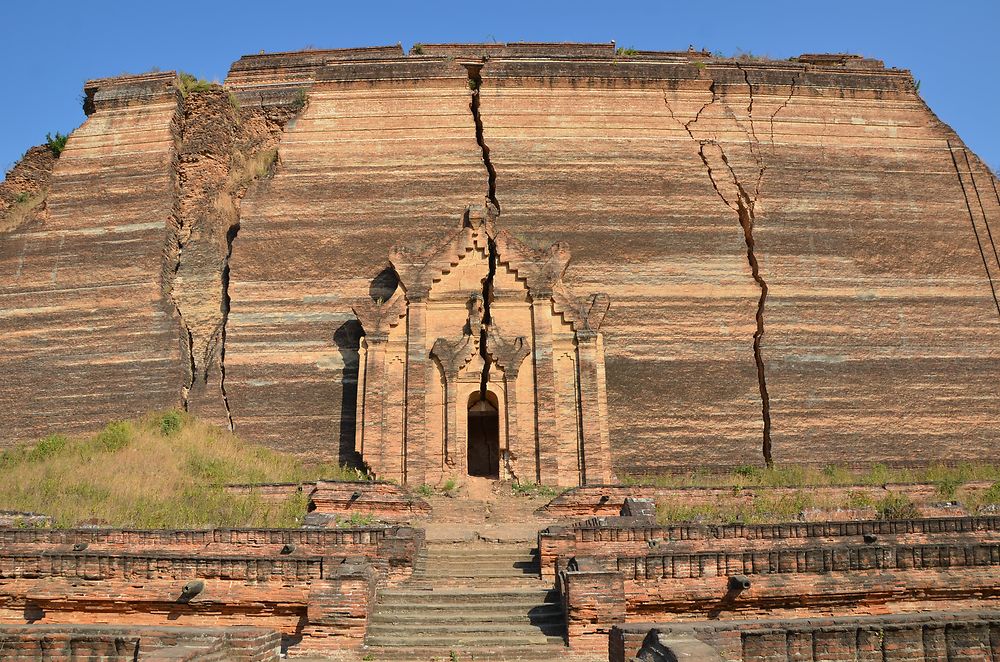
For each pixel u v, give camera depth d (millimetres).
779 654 10594
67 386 31672
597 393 29109
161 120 36188
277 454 30172
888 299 33812
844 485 26672
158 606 15578
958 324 33719
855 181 35938
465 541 21062
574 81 36625
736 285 33500
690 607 15039
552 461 28172
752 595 14898
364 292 32656
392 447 28578
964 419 32250
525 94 36312
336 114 36156
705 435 31234
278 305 32531
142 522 21109
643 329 32438
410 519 24453
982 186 36469
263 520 22219
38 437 31000
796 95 37406
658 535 18406
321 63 40344
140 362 31734
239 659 11133
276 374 31469
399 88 36531
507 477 28125
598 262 33375
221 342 32219
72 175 35375
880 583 15109
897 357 32875
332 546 18109
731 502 25422
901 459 31469
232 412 31016
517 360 29031
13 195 38000
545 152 35250
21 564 15891
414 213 34156
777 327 32812
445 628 14648
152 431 29719
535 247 32750
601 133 35812
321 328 32062
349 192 34500
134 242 33750
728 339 32625
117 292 32938
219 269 33875
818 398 31984
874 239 34844
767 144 36219
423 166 35000
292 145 35531
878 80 38156
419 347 29453
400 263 30594
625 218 34250
